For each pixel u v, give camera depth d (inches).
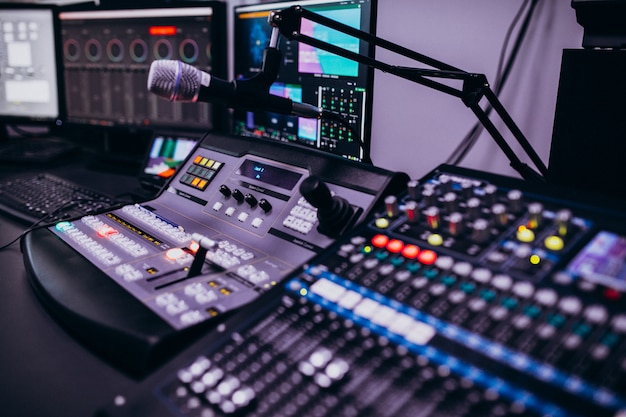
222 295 27.0
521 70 43.4
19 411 22.0
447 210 26.5
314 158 36.3
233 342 22.0
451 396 17.8
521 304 20.2
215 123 60.6
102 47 64.5
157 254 32.1
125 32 62.8
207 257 31.3
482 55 45.4
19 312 30.5
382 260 24.9
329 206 30.1
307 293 23.9
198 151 44.1
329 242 30.5
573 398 16.6
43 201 49.7
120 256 31.9
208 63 59.6
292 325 22.4
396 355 19.9
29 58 68.9
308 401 18.8
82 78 66.6
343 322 21.9
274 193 35.8
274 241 32.6
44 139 80.0
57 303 28.1
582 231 22.8
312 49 44.3
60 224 37.2
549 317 19.3
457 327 20.1
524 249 22.2
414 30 49.0
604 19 31.4
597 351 17.5
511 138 44.9
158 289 27.9
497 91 44.8
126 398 20.1
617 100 31.5
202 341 22.2
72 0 74.7
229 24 64.4
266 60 31.5
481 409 17.1
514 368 18.0
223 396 19.4
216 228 35.9
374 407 18.0
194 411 19.2
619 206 23.6
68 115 68.6
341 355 20.4
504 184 27.3
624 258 20.7
